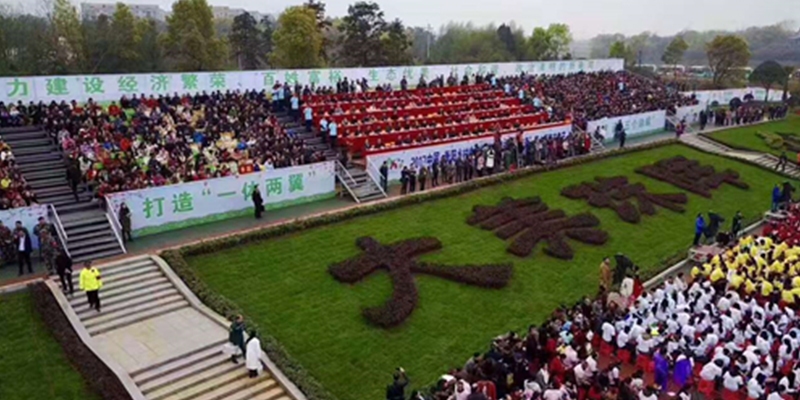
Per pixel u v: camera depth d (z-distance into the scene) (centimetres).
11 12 7400
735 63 9825
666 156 5228
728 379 1994
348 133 4366
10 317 2203
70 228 2781
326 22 8125
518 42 12119
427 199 3712
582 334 2159
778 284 2675
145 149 3412
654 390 1800
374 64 8150
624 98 6581
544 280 3003
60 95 3869
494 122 5066
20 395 1855
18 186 2847
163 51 7744
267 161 3541
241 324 2108
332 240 3091
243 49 9306
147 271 2595
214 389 1992
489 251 3222
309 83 5122
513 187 4109
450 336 2458
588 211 3909
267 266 2786
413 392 1798
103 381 1891
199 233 3031
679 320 2281
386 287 2755
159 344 2161
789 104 8425
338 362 2234
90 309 2320
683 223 3978
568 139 4991
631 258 3369
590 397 1823
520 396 1828
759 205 4466
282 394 2012
